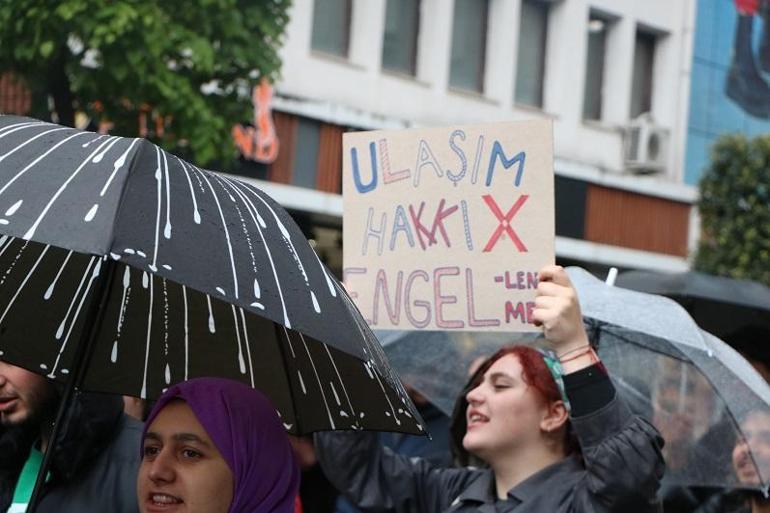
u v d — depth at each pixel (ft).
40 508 12.09
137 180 7.70
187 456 9.23
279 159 45.06
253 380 10.21
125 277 10.41
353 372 9.53
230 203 8.05
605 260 55.36
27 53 27.45
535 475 12.21
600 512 11.09
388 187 12.45
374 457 13.98
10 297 10.53
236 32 30.14
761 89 60.70
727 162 49.98
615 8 56.13
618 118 56.70
